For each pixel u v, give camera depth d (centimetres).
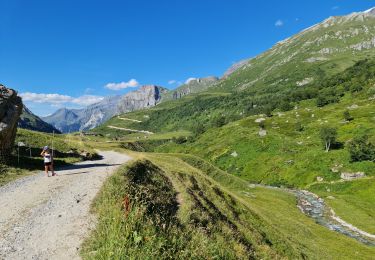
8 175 3116
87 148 6625
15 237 1585
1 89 4084
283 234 5053
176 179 4681
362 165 11669
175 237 1680
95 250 1408
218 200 4922
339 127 16600
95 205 2102
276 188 12081
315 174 12275
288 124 19875
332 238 6025
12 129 4003
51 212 1970
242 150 16850
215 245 2122
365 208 8806
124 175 3164
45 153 3203
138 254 1240
